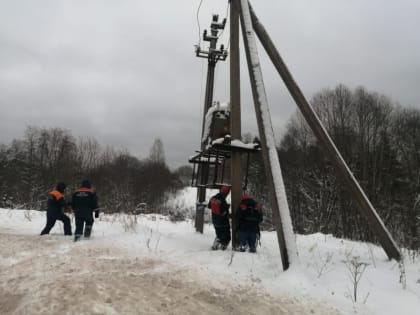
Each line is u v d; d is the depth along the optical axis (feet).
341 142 104.99
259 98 19.01
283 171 110.73
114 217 35.42
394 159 95.81
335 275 16.34
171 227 34.60
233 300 12.33
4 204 64.08
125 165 139.95
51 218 25.85
